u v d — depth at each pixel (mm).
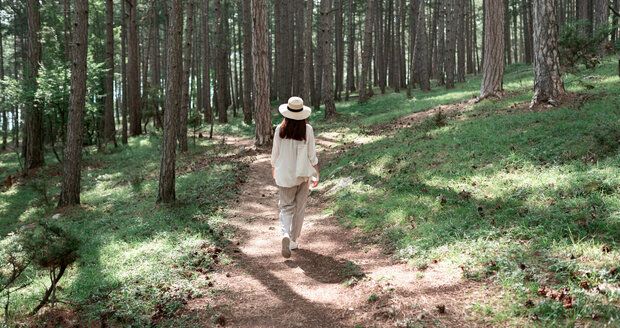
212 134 26531
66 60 25141
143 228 9148
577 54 16766
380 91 42000
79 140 13633
